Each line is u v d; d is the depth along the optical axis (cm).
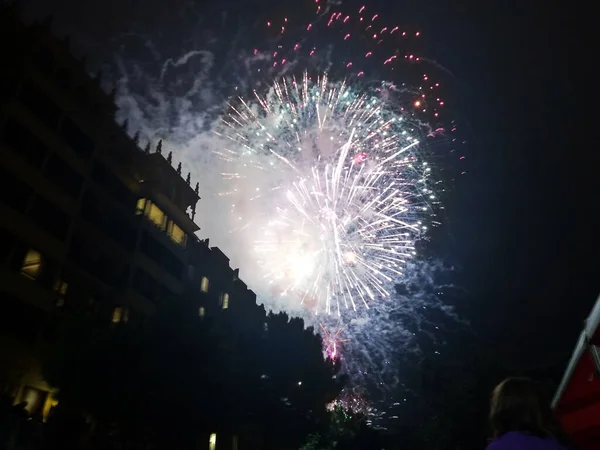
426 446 3089
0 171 2555
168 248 3866
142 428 2170
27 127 2716
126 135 3553
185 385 2227
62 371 2102
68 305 2897
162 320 2336
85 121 3136
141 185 3759
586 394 567
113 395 2075
